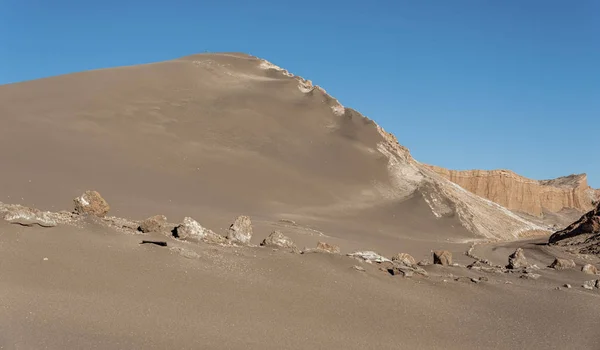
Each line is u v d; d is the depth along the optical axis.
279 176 58.97
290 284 11.80
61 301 8.89
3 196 33.16
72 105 61.09
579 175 147.50
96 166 47.97
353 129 73.56
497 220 73.00
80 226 11.87
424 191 64.94
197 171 54.84
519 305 14.12
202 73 80.00
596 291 17.84
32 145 48.50
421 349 10.03
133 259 11.07
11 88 64.06
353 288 12.40
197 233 14.03
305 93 80.31
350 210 56.84
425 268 17.47
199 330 8.91
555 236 51.06
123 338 8.08
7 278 9.22
